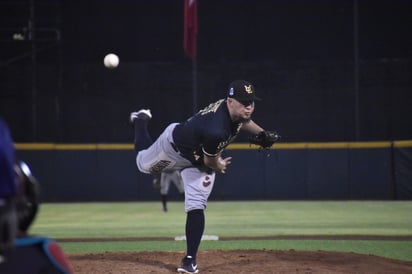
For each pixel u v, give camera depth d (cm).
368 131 7419
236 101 1930
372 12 7469
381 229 3950
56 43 7456
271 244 3191
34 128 7412
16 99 7425
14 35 7444
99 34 7512
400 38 7450
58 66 7469
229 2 7544
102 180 6656
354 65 7400
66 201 6638
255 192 6606
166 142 2064
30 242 1091
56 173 6638
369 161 6488
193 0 6381
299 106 7425
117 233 3859
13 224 1034
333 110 7412
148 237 3581
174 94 7475
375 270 2106
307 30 7512
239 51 7525
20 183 1074
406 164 6369
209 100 7456
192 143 1991
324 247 3062
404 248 3025
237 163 6625
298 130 7431
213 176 2095
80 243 3325
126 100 7488
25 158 6619
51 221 4656
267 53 7531
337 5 7488
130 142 7475
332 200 6519
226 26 7544
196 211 2064
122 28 7519
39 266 1084
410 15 7438
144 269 2128
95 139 7462
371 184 6481
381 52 7444
